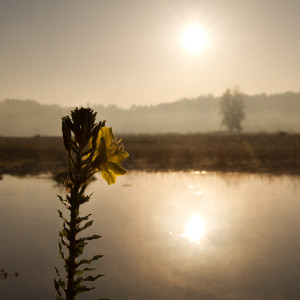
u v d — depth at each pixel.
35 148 32.31
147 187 15.32
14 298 5.67
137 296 5.76
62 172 17.56
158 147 33.31
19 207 11.57
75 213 1.77
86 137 1.69
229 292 5.82
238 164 22.89
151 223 9.66
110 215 10.55
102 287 6.04
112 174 1.75
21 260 7.19
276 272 6.57
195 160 25.08
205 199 12.62
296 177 17.48
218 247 7.86
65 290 1.82
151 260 7.15
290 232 8.73
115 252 7.57
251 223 9.52
